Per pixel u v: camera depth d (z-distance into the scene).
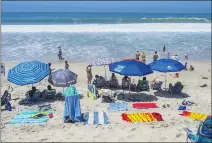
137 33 47.78
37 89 17.27
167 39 42.09
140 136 11.37
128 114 13.95
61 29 50.97
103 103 15.88
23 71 15.26
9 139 11.25
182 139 11.14
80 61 27.89
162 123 12.97
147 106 15.36
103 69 23.89
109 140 11.00
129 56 30.62
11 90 18.05
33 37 42.25
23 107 15.34
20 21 68.19
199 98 17.06
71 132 11.90
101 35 44.81
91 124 12.80
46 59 28.78
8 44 36.50
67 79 15.73
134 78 21.28
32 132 11.98
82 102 15.96
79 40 39.88
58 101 16.31
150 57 30.03
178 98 17.02
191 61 28.55
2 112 14.53
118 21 70.75
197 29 54.09
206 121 10.45
